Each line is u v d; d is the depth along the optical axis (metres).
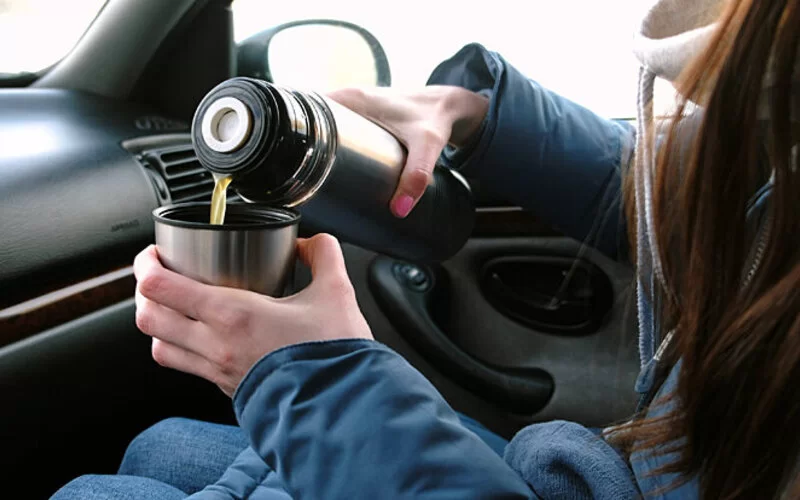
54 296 0.83
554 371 1.22
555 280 1.25
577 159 0.85
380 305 1.25
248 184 0.50
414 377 0.45
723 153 0.40
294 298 0.46
